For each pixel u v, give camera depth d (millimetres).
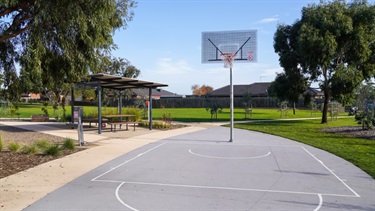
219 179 7836
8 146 11617
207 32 17750
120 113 22688
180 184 7371
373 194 6707
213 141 14711
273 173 8500
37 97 60156
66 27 8445
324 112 27438
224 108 58469
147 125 21859
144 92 65750
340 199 6359
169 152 11633
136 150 11961
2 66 9547
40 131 18266
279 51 28906
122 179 7789
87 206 5855
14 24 8867
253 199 6312
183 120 29250
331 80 25094
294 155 11266
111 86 20766
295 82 27266
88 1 8234
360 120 21281
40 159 9914
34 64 8336
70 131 18391
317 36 23719
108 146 12766
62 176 7992
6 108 23141
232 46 17391
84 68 9617
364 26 24641
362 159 10516
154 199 6281
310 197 6465
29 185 7184
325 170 8922
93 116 22625
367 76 25984
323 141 15258
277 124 25828
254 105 60469
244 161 10102
